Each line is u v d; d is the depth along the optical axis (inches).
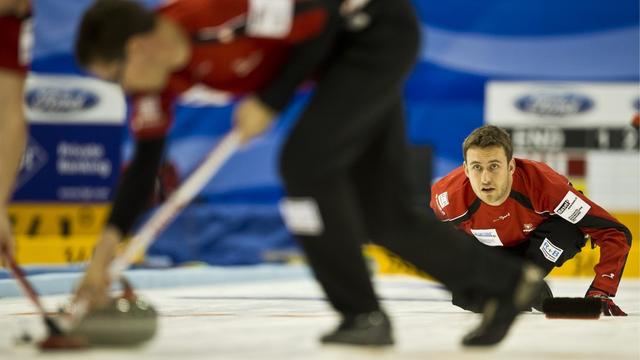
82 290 417.1
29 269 1092.5
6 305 837.2
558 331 593.3
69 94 1514.5
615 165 1517.0
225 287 1243.2
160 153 417.1
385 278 1456.7
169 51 392.5
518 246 754.2
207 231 1518.2
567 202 705.6
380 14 426.0
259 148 1533.0
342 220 421.7
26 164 1501.0
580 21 1544.0
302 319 684.7
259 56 407.2
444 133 1545.3
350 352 434.9
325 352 438.0
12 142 477.4
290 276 1470.2
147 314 443.8
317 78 436.1
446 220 734.5
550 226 732.7
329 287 434.0
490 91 1540.4
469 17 1546.5
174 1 404.2
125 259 429.1
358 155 443.2
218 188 1533.0
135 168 415.5
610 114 1519.4
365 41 422.3
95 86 1523.1
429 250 460.1
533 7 1544.0
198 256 1510.8
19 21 474.0
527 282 465.4
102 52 386.0
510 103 1535.4
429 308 844.6
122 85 403.9
